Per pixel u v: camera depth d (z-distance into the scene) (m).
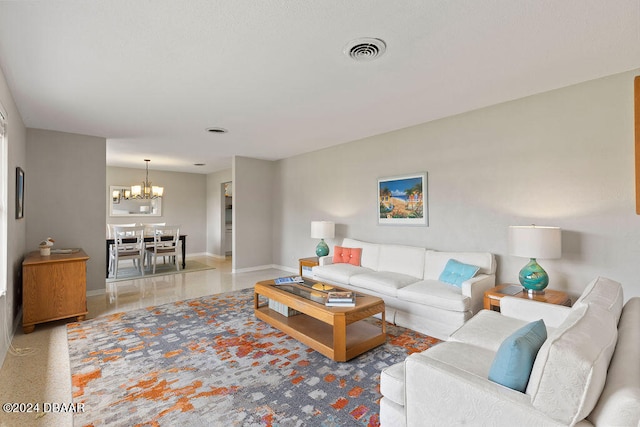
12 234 2.88
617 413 0.85
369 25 1.82
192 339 2.82
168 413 1.78
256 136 4.41
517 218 3.04
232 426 1.67
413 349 2.60
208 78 2.51
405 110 3.34
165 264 6.94
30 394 1.97
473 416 1.14
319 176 5.36
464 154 3.44
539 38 1.96
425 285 3.10
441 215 3.66
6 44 1.98
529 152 2.96
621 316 1.54
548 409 0.96
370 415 1.77
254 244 6.20
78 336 2.89
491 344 1.76
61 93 2.78
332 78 2.53
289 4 1.62
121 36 1.91
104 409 1.81
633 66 2.36
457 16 1.73
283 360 2.41
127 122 3.68
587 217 2.63
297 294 2.92
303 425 1.68
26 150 3.83
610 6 1.64
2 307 2.43
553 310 2.12
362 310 2.51
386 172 4.26
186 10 1.67
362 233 4.62
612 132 2.51
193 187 8.50
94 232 4.32
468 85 2.69
